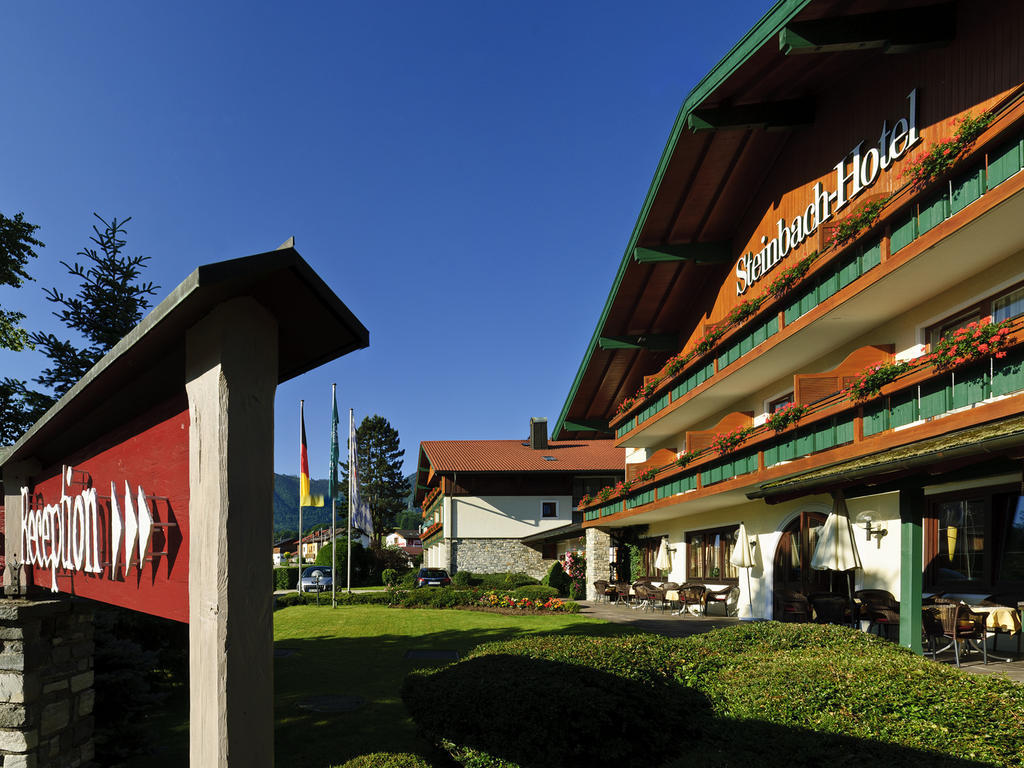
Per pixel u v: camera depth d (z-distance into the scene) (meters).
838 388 13.55
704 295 20.86
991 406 8.70
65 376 12.72
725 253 18.95
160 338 2.25
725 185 17.27
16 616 4.79
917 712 3.82
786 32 11.37
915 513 8.69
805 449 13.53
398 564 49.09
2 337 13.84
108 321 12.88
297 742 6.79
